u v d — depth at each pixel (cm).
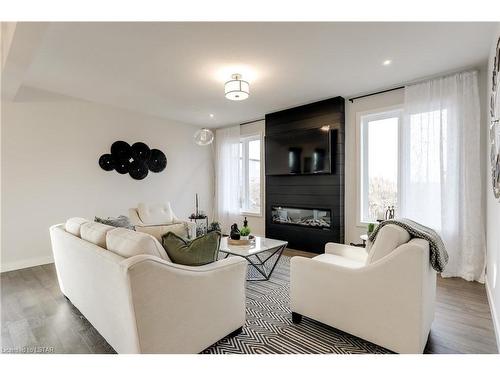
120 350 153
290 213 477
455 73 313
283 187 481
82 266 192
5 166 356
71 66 301
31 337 194
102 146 441
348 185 412
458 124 310
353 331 178
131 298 132
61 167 400
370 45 253
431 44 252
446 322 212
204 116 515
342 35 235
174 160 546
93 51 266
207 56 275
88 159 426
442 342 184
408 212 344
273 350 175
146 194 502
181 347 153
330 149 407
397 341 160
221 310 178
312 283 198
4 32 247
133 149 479
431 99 327
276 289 283
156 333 141
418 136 336
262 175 531
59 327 207
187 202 571
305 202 449
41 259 381
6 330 204
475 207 300
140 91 380
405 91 346
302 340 187
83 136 420
